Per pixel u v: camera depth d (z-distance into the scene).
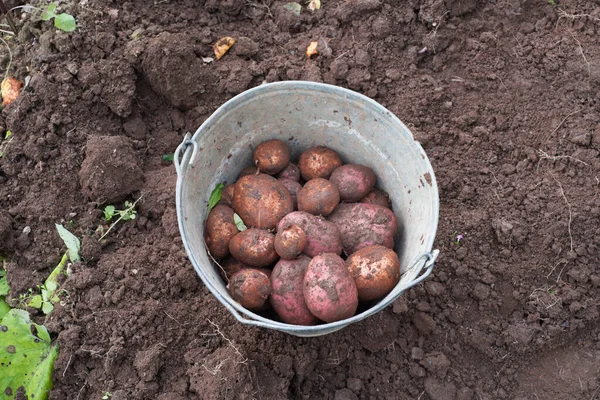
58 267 0.80
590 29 0.95
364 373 0.80
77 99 0.88
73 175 0.85
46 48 0.89
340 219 0.77
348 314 0.65
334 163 0.83
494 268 0.83
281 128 0.84
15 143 0.86
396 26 0.95
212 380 0.71
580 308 0.81
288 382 0.75
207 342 0.76
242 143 0.82
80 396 0.73
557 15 0.96
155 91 0.92
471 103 0.93
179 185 0.65
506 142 0.90
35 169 0.85
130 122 0.90
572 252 0.82
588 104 0.91
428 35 0.94
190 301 0.78
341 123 0.80
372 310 0.59
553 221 0.83
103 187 0.82
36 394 0.72
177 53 0.87
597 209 0.83
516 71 0.94
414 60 0.95
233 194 0.79
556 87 0.93
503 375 0.80
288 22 0.97
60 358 0.74
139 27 0.92
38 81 0.86
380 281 0.67
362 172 0.80
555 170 0.87
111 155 0.82
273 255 0.73
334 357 0.79
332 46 0.95
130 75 0.89
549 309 0.81
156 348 0.74
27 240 0.82
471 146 0.90
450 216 0.86
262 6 0.99
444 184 0.88
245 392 0.72
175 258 0.80
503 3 0.97
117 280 0.78
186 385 0.74
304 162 0.83
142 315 0.76
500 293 0.83
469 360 0.81
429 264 0.62
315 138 0.85
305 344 0.78
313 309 0.65
